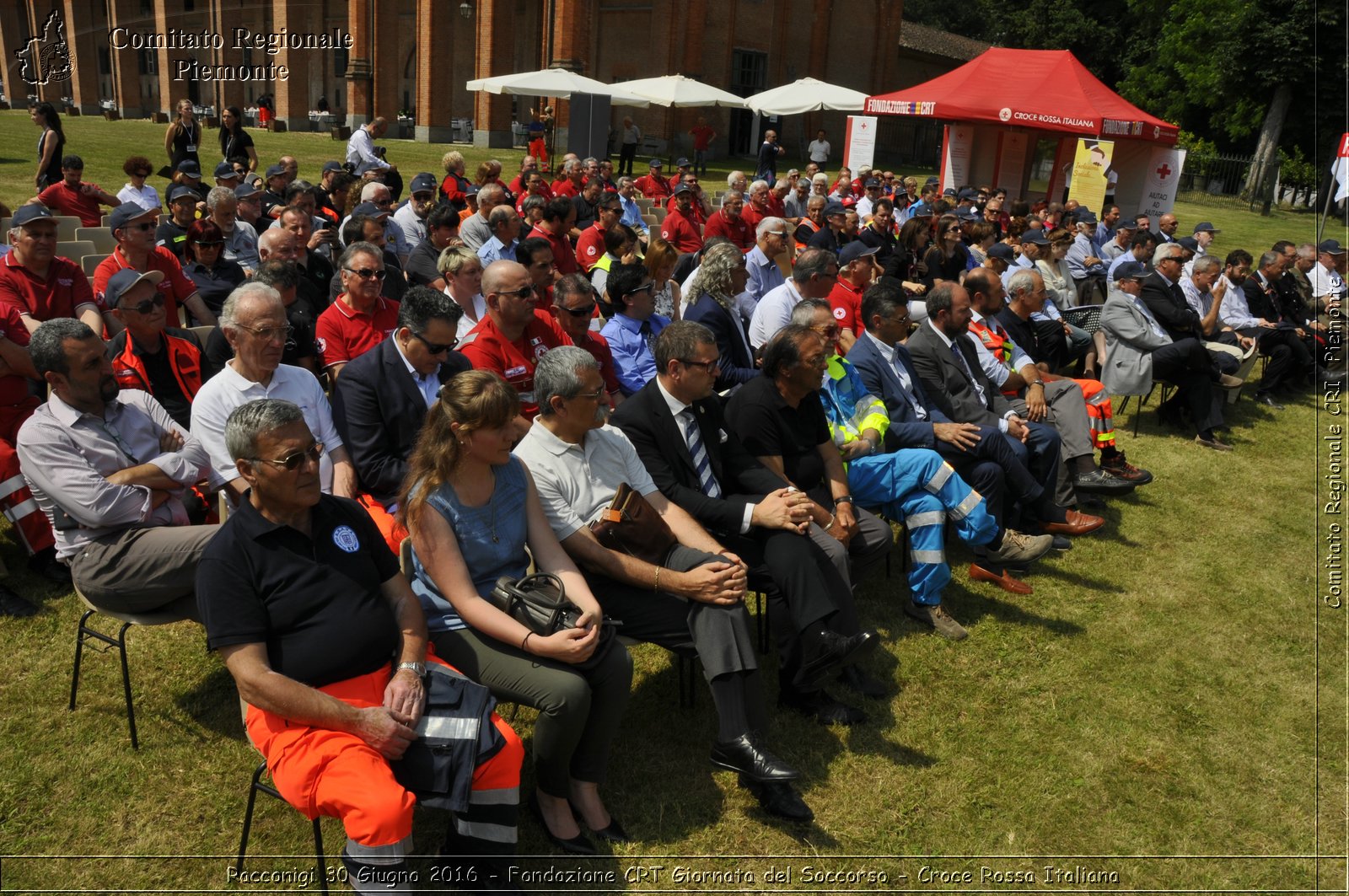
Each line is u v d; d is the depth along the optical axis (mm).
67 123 33312
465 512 3371
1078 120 17312
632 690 4320
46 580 4730
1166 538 6504
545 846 3344
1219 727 4410
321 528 3051
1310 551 6426
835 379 5348
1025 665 4793
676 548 3783
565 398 3701
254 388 4172
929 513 4871
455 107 38562
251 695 2828
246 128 40312
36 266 5617
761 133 36344
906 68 44125
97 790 3453
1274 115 28609
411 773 2879
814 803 3695
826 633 3816
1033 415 6301
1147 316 8406
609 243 8320
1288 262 10406
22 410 4883
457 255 6203
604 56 34688
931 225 11234
